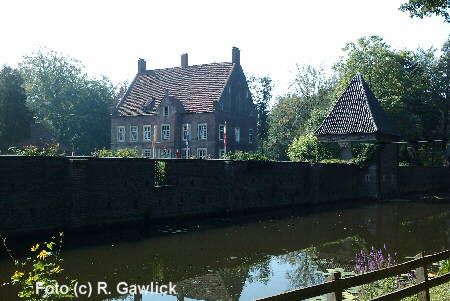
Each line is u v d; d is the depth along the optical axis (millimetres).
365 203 32125
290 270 12453
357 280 5816
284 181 27062
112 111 55969
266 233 18391
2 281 10414
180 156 50812
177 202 19781
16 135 50906
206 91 51406
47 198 14852
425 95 56000
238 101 53000
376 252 14859
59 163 15266
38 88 68125
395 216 24609
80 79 70312
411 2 21094
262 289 10656
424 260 7070
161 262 13000
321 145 35375
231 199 22672
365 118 34156
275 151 71562
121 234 16844
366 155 33656
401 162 47875
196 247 15180
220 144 49812
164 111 51656
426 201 33625
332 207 29141
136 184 17828
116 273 11719
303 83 67375
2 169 13602
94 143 67562
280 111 72312
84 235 15844
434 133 57250
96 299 9695
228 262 13242
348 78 49656
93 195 16141
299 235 18094
